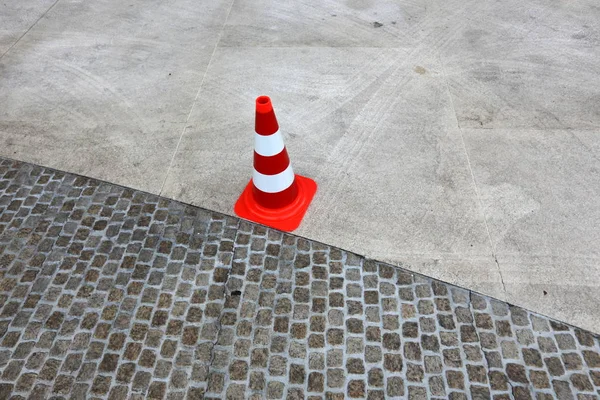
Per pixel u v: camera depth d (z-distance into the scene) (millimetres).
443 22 4531
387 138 3371
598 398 2055
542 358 2191
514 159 3166
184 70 4117
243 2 5031
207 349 2273
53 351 2283
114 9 4996
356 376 2166
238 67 4113
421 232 2756
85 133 3514
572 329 2289
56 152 3359
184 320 2387
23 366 2234
